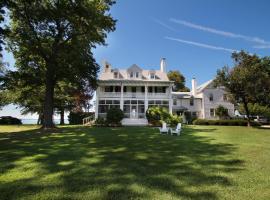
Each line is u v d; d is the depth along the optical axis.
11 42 27.11
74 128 26.56
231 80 34.97
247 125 39.84
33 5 24.11
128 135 18.30
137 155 10.19
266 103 37.38
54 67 26.30
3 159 9.50
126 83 41.81
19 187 6.17
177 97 50.59
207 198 5.43
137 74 43.62
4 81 26.20
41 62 29.34
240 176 7.10
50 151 11.17
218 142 14.43
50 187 6.15
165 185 6.27
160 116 34.88
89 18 25.23
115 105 41.56
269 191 5.88
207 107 49.88
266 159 9.45
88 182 6.52
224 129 26.52
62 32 27.00
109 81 41.50
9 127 35.69
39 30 26.67
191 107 50.59
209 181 6.61
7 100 46.41
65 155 10.15
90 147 12.34
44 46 27.72
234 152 10.97
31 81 27.50
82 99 49.81
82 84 33.38
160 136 17.75
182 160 9.24
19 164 8.62
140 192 5.77
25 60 28.52
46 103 26.66
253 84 33.47
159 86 43.34
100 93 41.72
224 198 5.44
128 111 41.69
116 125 33.16
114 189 5.97
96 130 23.17
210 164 8.59
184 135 18.73
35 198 5.45
